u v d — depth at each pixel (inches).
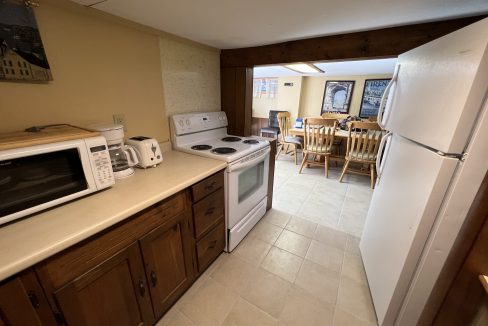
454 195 32.7
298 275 62.9
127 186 44.1
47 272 27.7
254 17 51.2
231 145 75.2
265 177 85.1
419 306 41.0
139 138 55.6
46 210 34.6
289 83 231.1
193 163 58.6
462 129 30.1
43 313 28.3
